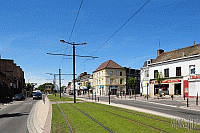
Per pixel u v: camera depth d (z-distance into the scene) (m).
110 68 56.72
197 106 17.86
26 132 7.66
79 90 85.38
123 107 17.16
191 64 30.02
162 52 42.91
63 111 14.01
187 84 30.48
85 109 15.31
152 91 38.31
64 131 7.38
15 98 36.69
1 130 8.14
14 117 12.05
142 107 17.23
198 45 31.38
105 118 10.42
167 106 18.38
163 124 8.53
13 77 56.00
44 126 8.43
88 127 8.00
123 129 7.54
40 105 21.34
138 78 64.25
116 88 56.97
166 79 34.84
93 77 66.94
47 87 93.75
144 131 7.17
